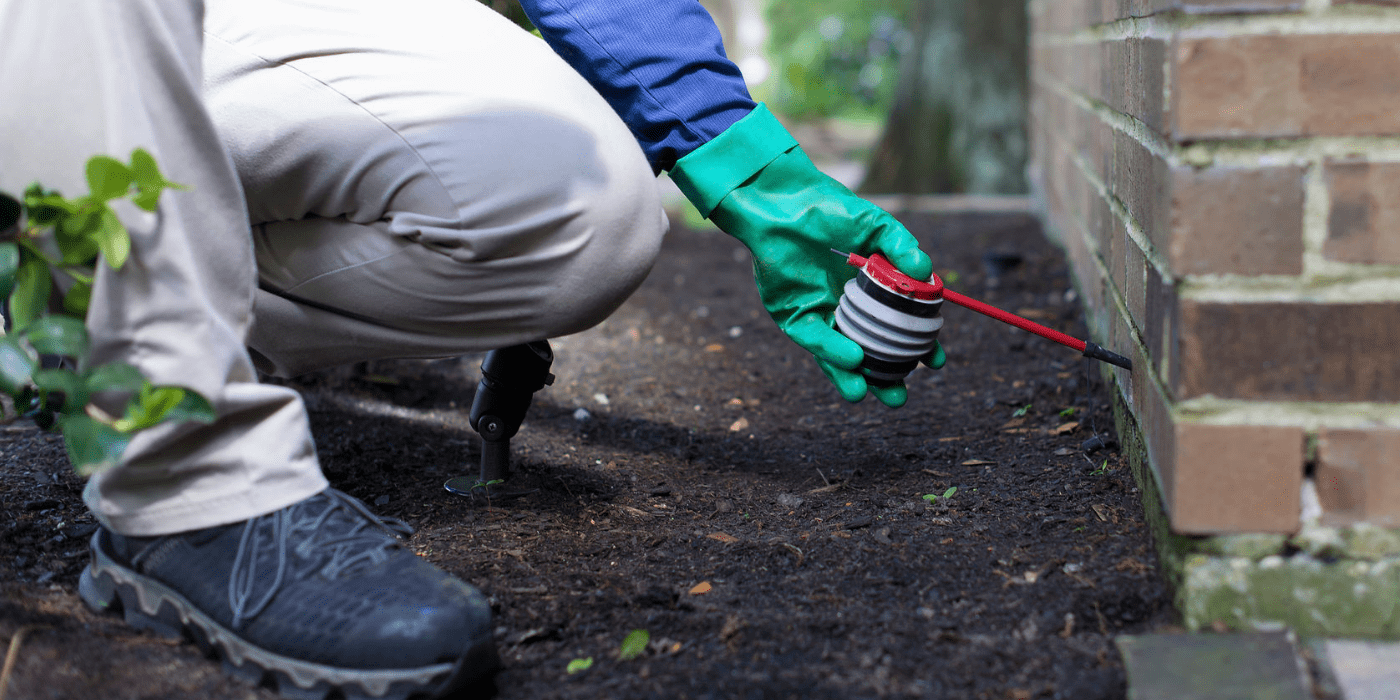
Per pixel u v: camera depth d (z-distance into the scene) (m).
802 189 1.70
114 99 1.25
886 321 1.65
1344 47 1.28
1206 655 1.32
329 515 1.38
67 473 1.99
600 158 1.52
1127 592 1.48
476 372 2.83
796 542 1.72
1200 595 1.39
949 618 1.45
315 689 1.28
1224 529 1.38
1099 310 2.55
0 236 1.26
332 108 1.51
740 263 4.46
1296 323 1.33
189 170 1.32
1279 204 1.32
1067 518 1.74
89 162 1.17
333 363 1.76
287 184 1.55
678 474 2.12
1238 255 1.33
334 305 1.66
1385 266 1.31
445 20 1.56
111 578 1.43
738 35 16.41
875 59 14.56
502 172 1.48
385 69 1.51
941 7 6.80
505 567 1.64
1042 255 4.12
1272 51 1.29
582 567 1.65
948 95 6.79
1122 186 2.05
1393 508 1.35
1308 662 1.32
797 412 2.58
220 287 1.36
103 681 1.28
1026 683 1.31
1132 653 1.34
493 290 1.57
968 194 6.73
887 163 6.97
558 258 1.53
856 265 1.68
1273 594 1.38
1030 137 5.88
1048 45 4.61
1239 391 1.35
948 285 3.81
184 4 1.32
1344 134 1.29
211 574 1.34
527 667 1.38
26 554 1.64
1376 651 1.34
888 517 1.81
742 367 3.01
